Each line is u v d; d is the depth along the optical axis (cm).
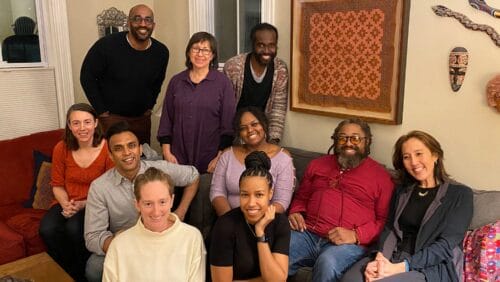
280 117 277
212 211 242
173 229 178
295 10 272
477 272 178
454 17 205
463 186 195
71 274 238
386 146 246
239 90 269
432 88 219
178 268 176
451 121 215
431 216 190
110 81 284
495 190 204
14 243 231
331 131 270
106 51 275
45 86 337
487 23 196
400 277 174
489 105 199
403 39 223
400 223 201
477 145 208
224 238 173
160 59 296
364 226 206
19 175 288
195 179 232
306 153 269
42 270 193
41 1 330
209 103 248
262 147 231
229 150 237
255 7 314
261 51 254
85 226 207
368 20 236
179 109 252
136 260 176
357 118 238
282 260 173
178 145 257
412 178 206
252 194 168
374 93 241
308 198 232
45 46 338
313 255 213
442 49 213
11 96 321
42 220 234
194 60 244
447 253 180
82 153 238
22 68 323
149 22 274
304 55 273
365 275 178
